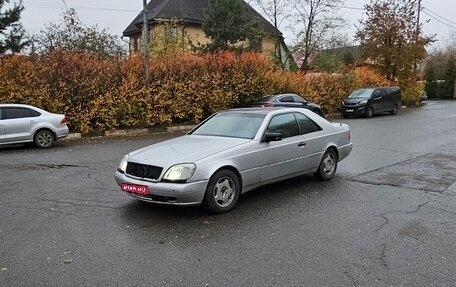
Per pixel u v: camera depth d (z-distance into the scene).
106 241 4.65
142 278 3.76
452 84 45.12
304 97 22.83
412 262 4.04
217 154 5.58
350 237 4.71
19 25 26.84
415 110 27.94
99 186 7.24
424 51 31.34
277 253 4.28
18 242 4.64
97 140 14.19
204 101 18.19
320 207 5.88
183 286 3.61
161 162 5.38
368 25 31.69
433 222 5.21
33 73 14.52
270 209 5.80
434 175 7.89
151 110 16.78
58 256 4.25
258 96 20.12
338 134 7.65
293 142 6.66
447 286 3.57
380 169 8.51
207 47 29.44
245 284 3.63
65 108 14.95
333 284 3.61
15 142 11.98
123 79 16.03
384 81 29.59
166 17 33.44
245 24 30.44
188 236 4.79
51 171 8.67
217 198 5.55
